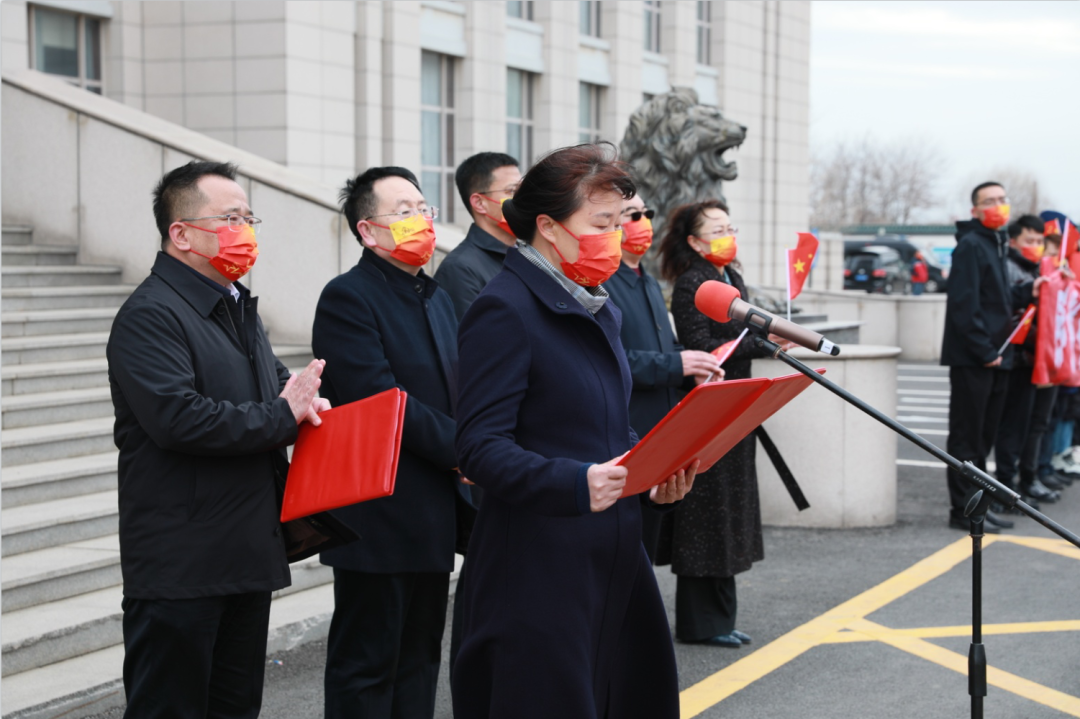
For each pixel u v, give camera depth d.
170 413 2.78
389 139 13.34
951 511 7.11
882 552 6.50
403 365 3.54
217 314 3.03
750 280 22.61
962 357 6.90
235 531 2.91
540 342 2.58
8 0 10.27
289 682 4.41
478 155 4.36
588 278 2.62
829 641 4.98
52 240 8.45
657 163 8.48
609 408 2.65
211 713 3.09
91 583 4.77
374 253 3.63
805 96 23.97
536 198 2.59
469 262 4.26
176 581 2.84
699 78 20.44
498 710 2.57
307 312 7.82
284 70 11.88
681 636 4.90
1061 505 7.84
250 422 2.85
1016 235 8.02
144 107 12.30
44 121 8.43
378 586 3.46
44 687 4.01
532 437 2.59
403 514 3.46
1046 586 5.84
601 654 2.69
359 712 3.45
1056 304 7.27
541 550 2.59
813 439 7.06
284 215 7.84
